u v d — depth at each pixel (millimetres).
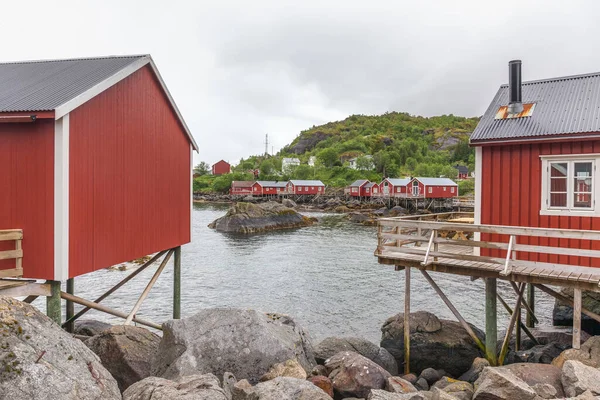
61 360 5508
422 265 10062
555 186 10016
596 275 8695
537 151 10195
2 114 8180
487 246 9414
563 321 14242
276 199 98812
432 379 10438
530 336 12516
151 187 11906
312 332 17094
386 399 6648
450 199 72438
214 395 6105
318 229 51469
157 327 13484
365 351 11250
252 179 120688
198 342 8062
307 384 6738
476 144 10758
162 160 12531
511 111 11211
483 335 11734
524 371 8203
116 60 11273
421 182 72062
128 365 8266
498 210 10664
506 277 9281
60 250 8367
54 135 8359
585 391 6879
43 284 8461
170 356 8039
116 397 5801
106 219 9836
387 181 79750
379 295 21969
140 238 11336
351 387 8211
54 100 8453
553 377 7977
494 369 7555
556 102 11016
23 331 5469
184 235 13969
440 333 11492
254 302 21000
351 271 27469
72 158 8648
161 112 12484
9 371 4941
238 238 43344
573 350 8648
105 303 20203
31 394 4910
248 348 8242
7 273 8219
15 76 10500
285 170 133625
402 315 12320
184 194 13977
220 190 117812
